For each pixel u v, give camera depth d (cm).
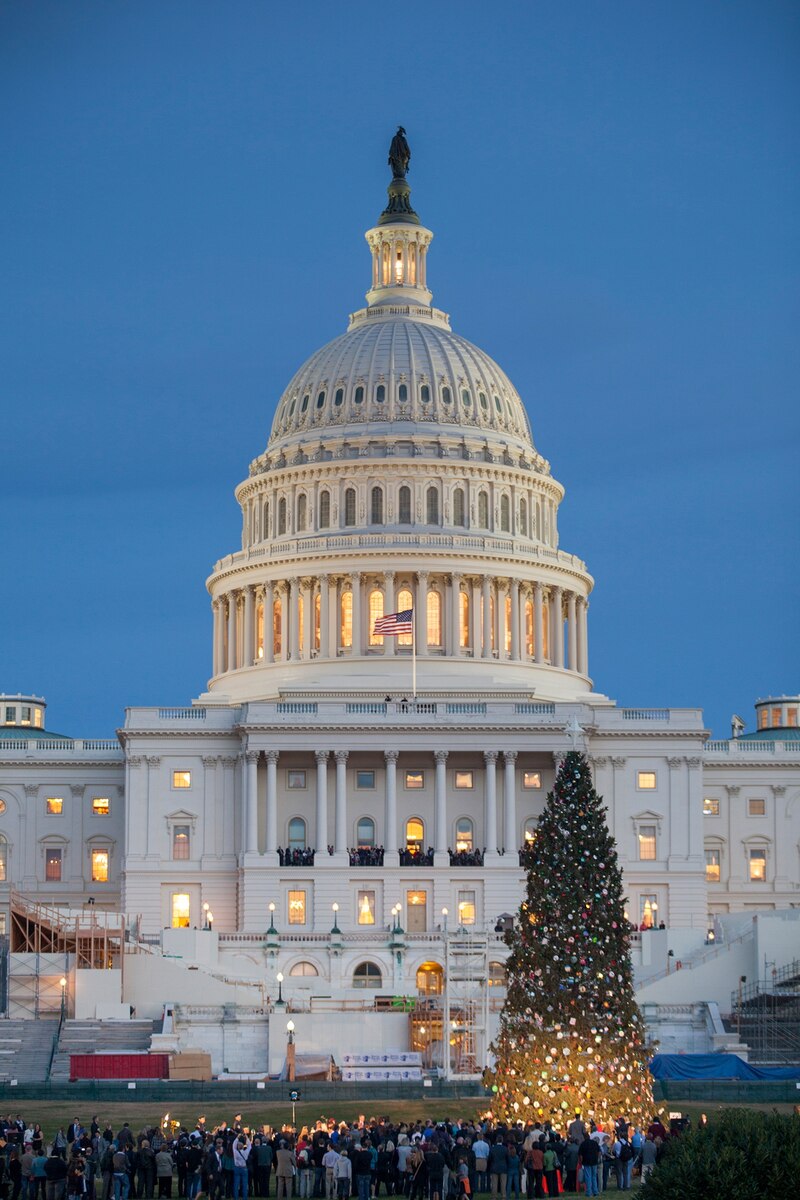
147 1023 16200
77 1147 9781
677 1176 7619
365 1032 15925
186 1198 9681
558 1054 10394
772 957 17425
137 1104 13250
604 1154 9644
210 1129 11950
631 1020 10606
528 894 10825
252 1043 15950
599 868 10769
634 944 18650
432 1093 13675
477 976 16625
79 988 16625
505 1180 9444
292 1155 9625
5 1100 13438
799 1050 16038
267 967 18800
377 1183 9681
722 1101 13588
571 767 10994
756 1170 7569
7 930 17312
